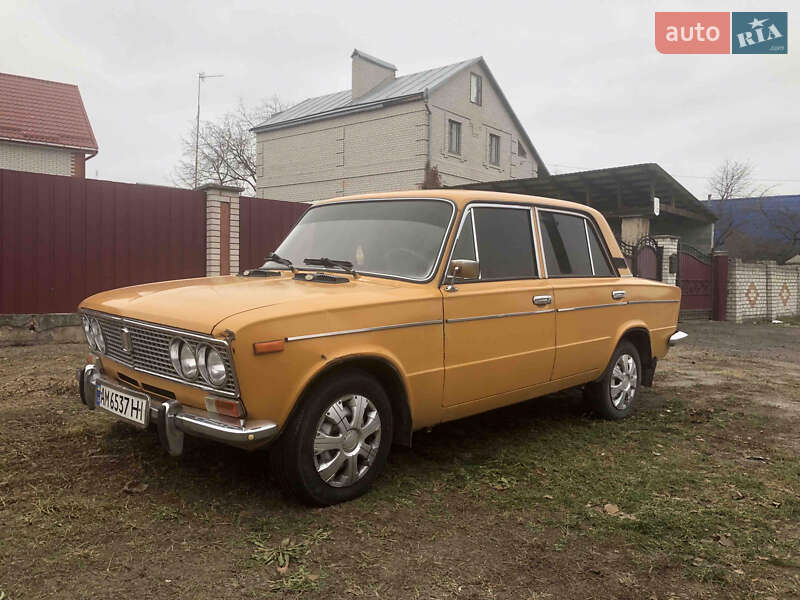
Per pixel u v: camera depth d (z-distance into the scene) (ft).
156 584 8.44
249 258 36.60
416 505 11.33
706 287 54.29
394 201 14.38
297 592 8.38
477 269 12.54
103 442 14.20
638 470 13.60
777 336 43.24
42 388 19.58
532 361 14.49
